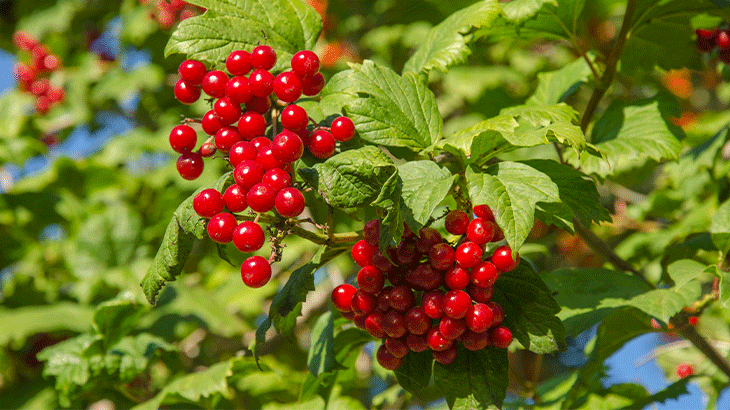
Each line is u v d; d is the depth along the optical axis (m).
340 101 0.75
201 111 1.55
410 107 0.74
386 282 0.75
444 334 0.71
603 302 0.79
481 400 0.72
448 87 1.47
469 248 0.70
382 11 1.66
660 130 0.81
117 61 1.83
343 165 0.70
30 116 1.70
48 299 1.24
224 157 0.73
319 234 0.72
